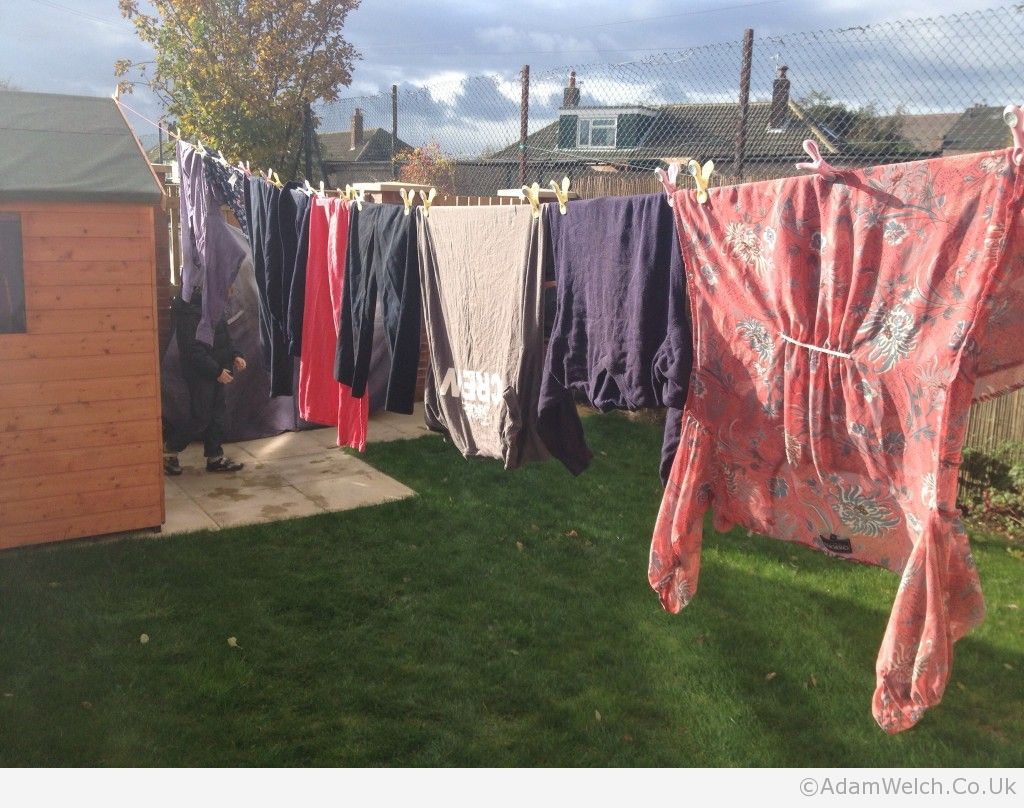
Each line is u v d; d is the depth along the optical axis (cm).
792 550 505
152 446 509
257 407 727
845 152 655
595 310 276
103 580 441
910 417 201
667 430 258
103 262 480
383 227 367
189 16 1339
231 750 308
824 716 340
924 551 192
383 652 381
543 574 467
